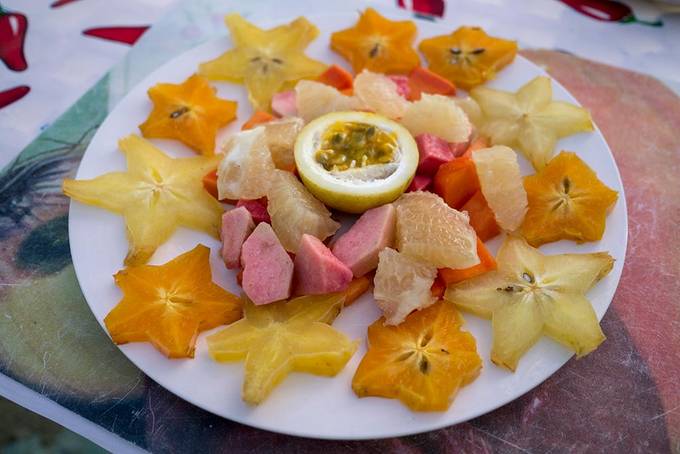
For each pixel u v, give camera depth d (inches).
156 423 12.5
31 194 15.7
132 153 15.0
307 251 12.8
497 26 19.7
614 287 13.0
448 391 11.5
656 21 19.9
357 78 15.8
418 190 14.2
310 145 14.8
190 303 12.7
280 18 20.0
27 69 18.6
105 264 13.5
